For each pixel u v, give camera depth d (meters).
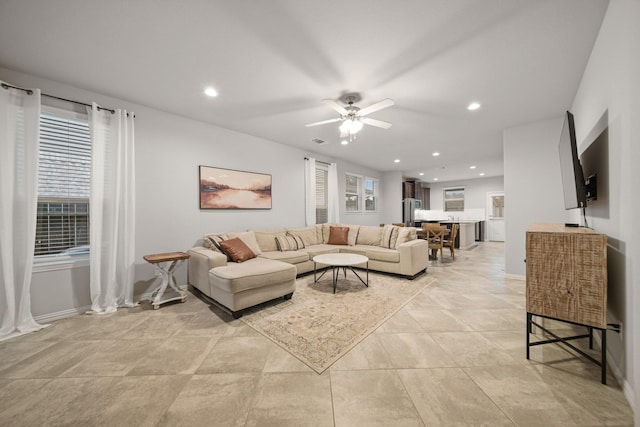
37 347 1.92
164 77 2.42
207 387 1.47
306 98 2.84
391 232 4.50
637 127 1.23
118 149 2.73
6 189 2.15
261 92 2.71
